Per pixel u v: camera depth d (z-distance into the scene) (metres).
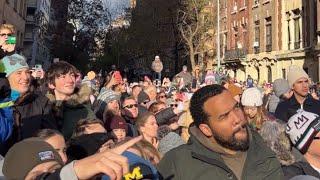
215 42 40.94
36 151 2.10
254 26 36.94
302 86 6.79
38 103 4.83
